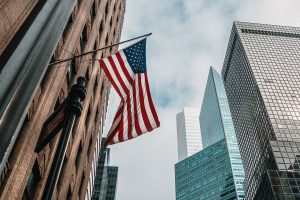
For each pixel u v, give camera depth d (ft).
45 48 19.38
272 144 337.11
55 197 56.65
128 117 46.75
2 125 15.30
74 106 22.11
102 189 439.22
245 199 426.51
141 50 52.49
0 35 27.53
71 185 71.67
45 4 21.81
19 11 30.63
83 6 70.69
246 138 455.22
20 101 16.51
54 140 50.93
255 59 473.67
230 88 561.43
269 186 301.02
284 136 355.97
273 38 522.88
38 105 43.21
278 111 388.98
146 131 46.14
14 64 16.90
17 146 36.88
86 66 74.38
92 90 87.71
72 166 67.15
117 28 141.49
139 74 50.55
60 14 22.53
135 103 48.01
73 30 62.13
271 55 483.51
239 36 524.93
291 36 529.45
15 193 34.78
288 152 328.90
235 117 521.65
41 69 18.42
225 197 616.80
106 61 50.06
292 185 294.25
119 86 48.80
